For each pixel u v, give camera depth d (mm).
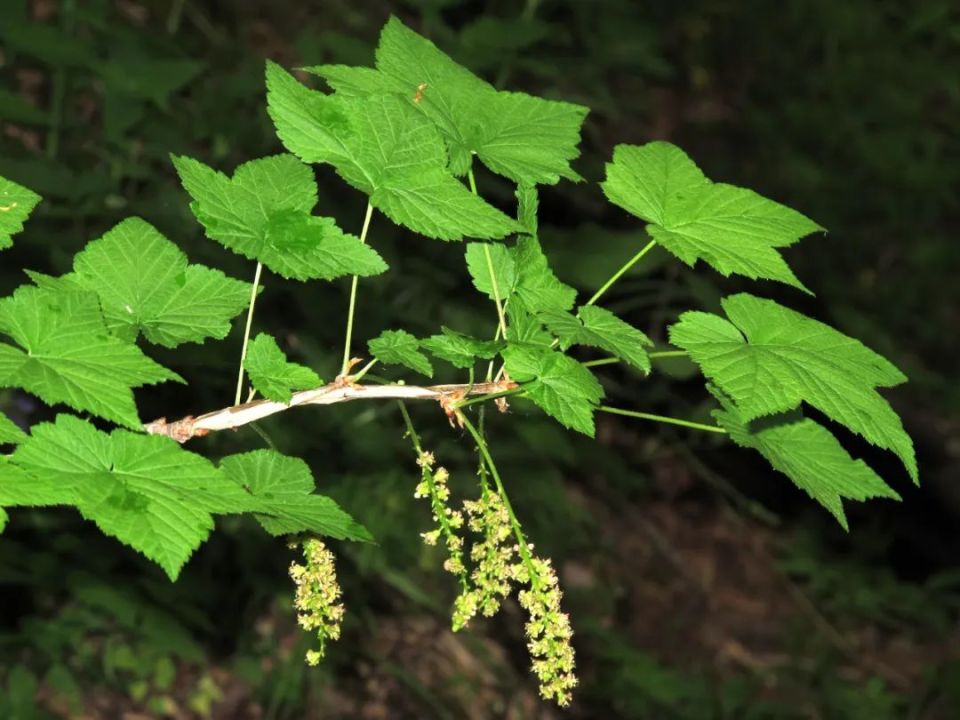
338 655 5836
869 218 9891
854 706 6945
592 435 1840
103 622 5445
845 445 8234
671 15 10641
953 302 9695
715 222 2062
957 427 8648
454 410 1966
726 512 7895
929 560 8000
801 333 2004
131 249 1971
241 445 5258
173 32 6578
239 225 1930
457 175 2031
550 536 6531
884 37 10867
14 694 5109
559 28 8031
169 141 5516
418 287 5934
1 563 5000
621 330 1951
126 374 1642
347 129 1949
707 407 7590
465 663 6133
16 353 1632
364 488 5793
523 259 2115
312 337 5488
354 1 8008
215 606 5633
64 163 5531
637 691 6473
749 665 7078
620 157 2131
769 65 10672
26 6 5348
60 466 1562
